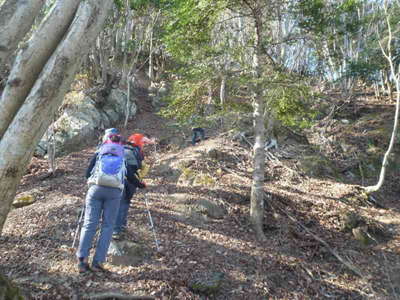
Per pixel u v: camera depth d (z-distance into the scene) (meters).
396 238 7.02
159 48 22.17
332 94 18.98
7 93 2.21
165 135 12.80
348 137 13.66
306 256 5.70
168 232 5.38
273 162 9.88
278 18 6.18
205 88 6.28
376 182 10.80
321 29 5.96
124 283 3.86
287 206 7.23
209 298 4.02
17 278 3.65
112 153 4.05
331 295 4.84
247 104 6.71
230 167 9.04
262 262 5.15
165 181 8.17
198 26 6.13
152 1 14.65
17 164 2.13
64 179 8.05
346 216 7.16
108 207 3.97
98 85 15.76
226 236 5.70
